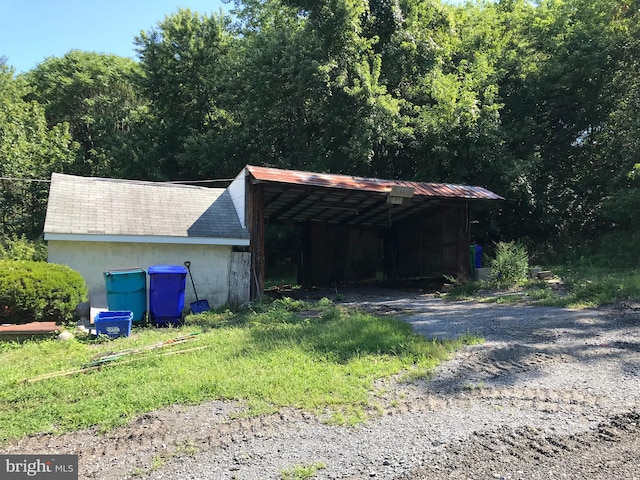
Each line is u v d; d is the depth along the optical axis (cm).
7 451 382
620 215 1733
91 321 954
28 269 892
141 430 411
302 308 1109
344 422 410
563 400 444
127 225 1155
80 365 602
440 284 1650
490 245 2022
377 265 2084
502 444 362
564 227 2012
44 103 3033
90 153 2745
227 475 331
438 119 1822
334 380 506
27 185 2078
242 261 1261
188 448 374
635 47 1856
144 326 945
